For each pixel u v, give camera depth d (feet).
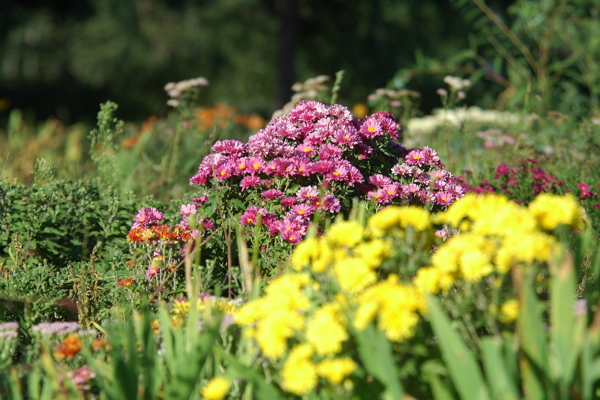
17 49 86.94
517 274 7.18
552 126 26.94
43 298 13.23
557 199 7.98
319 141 14.52
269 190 14.12
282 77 63.21
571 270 7.09
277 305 8.25
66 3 86.79
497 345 6.93
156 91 85.81
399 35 69.46
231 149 14.82
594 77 29.17
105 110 19.92
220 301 10.65
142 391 8.40
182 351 8.91
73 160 28.43
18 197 16.38
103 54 83.30
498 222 7.77
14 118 33.30
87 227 16.10
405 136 25.55
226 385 7.68
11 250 15.10
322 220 13.73
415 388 7.97
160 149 30.35
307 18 67.77
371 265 8.14
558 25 30.32
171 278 13.89
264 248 14.03
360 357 8.13
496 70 31.76
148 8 88.79
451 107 26.27
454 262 7.80
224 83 81.82
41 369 9.75
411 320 7.28
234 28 78.23
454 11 67.92
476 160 24.76
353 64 69.15
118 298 13.21
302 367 7.38
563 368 6.99
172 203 18.07
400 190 14.05
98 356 9.90
